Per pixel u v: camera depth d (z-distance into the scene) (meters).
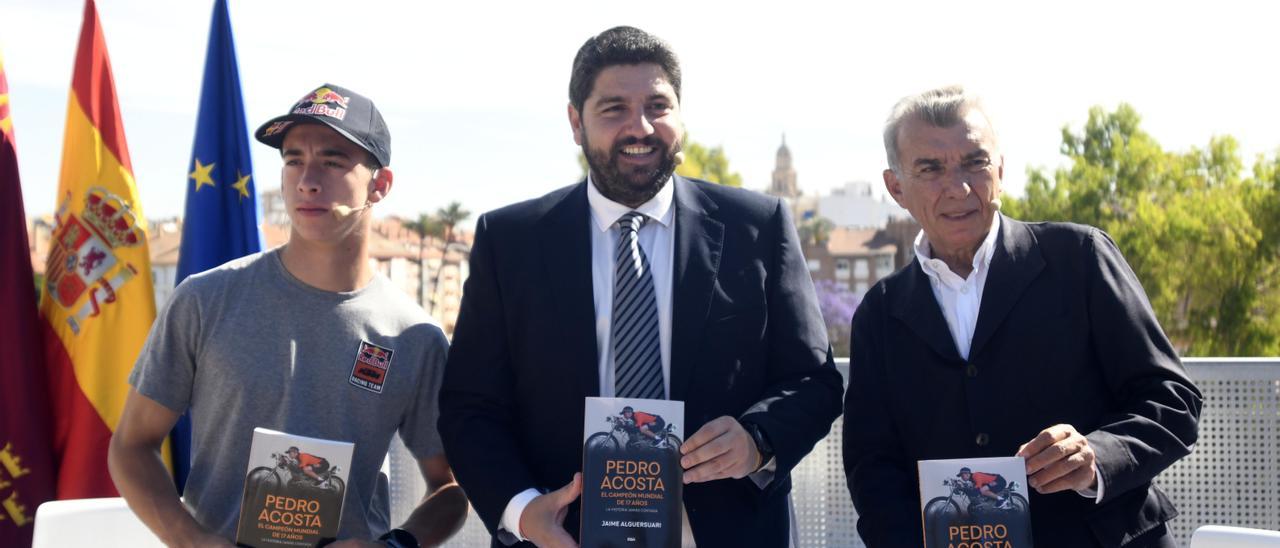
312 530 2.32
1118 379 2.32
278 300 2.61
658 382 2.38
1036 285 2.37
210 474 2.59
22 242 3.55
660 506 2.13
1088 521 2.26
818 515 3.50
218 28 3.83
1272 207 30.91
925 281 2.46
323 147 2.59
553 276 2.45
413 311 2.75
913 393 2.42
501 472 2.36
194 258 3.74
